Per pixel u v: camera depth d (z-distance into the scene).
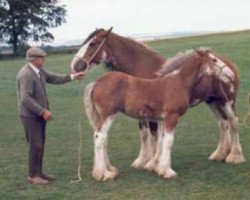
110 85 6.99
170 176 7.14
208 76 7.40
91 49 7.71
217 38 34.34
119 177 7.32
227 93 7.78
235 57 22.98
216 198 6.36
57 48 42.41
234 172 7.49
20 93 6.86
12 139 10.34
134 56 7.83
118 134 10.48
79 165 7.51
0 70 25.45
